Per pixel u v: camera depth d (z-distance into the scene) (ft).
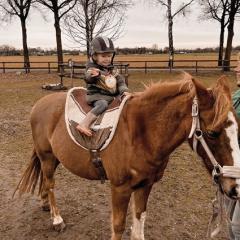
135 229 11.59
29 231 13.52
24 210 15.12
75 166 11.62
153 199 16.02
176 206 15.38
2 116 34.04
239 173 8.02
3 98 45.55
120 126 10.31
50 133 12.51
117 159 10.25
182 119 9.27
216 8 88.02
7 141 25.81
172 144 9.64
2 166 20.62
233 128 8.10
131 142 10.01
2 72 83.87
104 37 11.08
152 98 9.79
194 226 13.75
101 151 10.59
